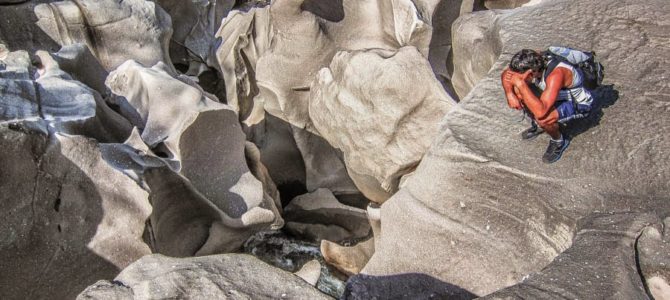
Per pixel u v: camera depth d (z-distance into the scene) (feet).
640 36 25.48
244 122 37.81
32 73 28.76
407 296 22.17
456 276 21.45
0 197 20.83
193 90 28.04
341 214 33.35
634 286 15.20
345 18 35.70
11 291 21.66
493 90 24.09
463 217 21.62
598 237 17.06
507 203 20.85
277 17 34.14
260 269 16.92
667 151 20.68
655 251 16.34
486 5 38.37
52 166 22.06
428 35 33.42
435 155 22.85
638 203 19.27
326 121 31.42
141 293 16.05
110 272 22.98
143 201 22.72
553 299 14.65
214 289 16.05
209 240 27.55
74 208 22.59
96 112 26.76
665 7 27.07
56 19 35.99
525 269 20.08
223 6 46.70
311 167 35.27
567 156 20.95
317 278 21.98
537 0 36.96
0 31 35.32
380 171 29.25
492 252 20.84
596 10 27.63
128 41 37.63
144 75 29.32
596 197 19.66
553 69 18.81
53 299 22.57
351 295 23.32
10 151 20.81
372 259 24.11
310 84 34.83
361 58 28.78
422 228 22.47
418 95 27.37
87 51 33.50
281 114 36.09
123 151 24.71
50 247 22.21
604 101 22.56
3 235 21.11
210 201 26.76
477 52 31.09
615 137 21.31
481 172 21.42
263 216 27.43
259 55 36.88
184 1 44.37
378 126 28.40
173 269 16.84
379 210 27.96
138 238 22.80
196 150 27.17
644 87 22.99
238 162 28.63
